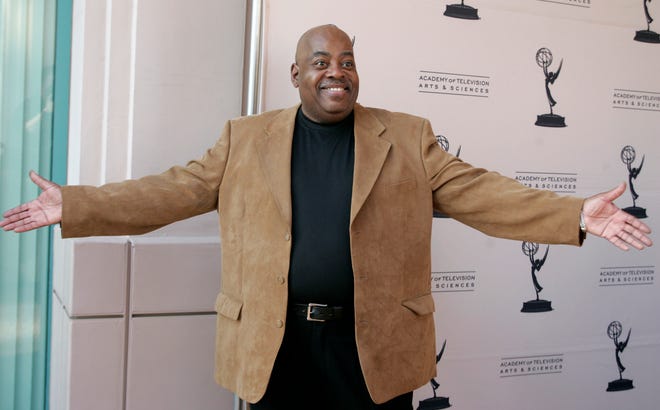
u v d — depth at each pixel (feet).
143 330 6.77
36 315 8.01
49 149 8.01
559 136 8.31
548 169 8.29
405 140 5.33
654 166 8.80
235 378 5.17
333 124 5.27
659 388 8.98
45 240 8.00
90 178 7.14
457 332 8.02
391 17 7.48
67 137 8.07
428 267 5.32
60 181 8.07
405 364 5.04
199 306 6.97
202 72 7.30
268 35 7.02
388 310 4.99
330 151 5.21
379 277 4.96
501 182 5.05
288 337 5.08
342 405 5.06
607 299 8.66
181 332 6.91
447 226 7.93
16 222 4.76
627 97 8.61
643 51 8.66
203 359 7.01
